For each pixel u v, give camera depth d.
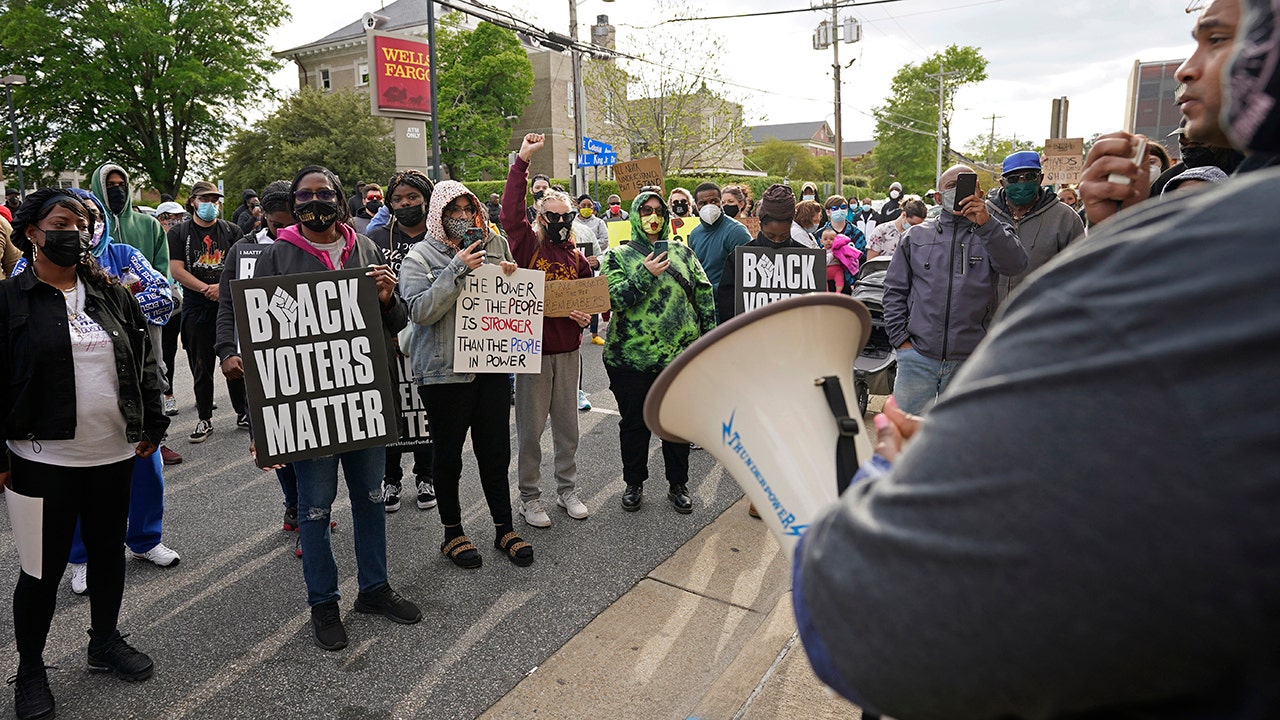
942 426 0.61
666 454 4.66
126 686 2.96
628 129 27.27
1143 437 0.50
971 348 4.20
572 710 2.80
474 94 38.25
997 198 4.41
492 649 3.20
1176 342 0.50
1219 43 1.01
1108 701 0.56
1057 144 6.50
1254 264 0.49
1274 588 0.47
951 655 0.57
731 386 1.26
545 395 4.40
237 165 35.22
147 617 3.46
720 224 5.84
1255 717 0.51
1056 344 0.56
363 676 3.02
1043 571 0.52
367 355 3.22
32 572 2.74
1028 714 0.59
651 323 4.46
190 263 5.95
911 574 0.58
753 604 3.55
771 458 1.23
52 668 3.06
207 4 34.25
